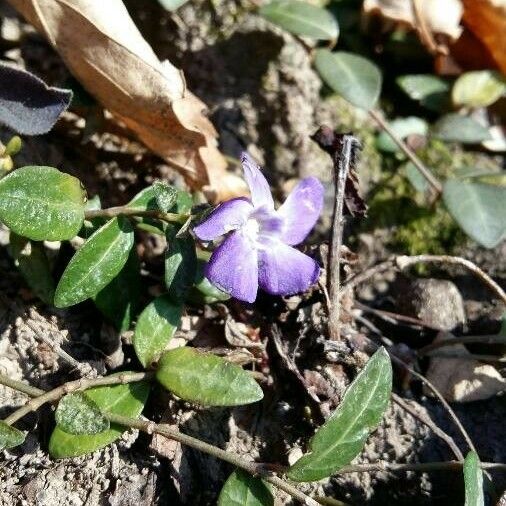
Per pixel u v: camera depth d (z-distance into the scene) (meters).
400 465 0.14
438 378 0.16
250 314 0.15
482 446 0.15
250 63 0.18
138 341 0.14
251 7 0.18
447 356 0.16
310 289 0.15
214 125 0.18
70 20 0.15
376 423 0.13
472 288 0.17
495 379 0.15
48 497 0.13
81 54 0.15
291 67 0.18
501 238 0.16
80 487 0.13
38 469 0.13
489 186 0.17
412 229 0.17
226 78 0.19
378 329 0.16
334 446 0.12
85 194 0.13
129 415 0.13
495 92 0.18
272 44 0.18
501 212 0.16
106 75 0.16
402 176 0.18
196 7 0.18
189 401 0.13
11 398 0.14
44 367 0.14
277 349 0.15
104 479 0.13
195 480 0.14
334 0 0.19
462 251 0.17
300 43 0.18
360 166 0.18
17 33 0.18
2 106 0.14
